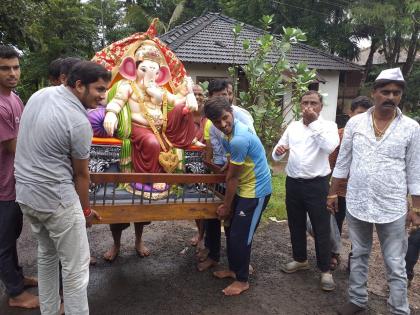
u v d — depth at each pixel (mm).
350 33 16453
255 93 5656
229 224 3283
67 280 2383
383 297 3402
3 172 2773
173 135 3521
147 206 2936
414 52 15922
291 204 3568
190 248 4258
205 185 3400
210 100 2949
